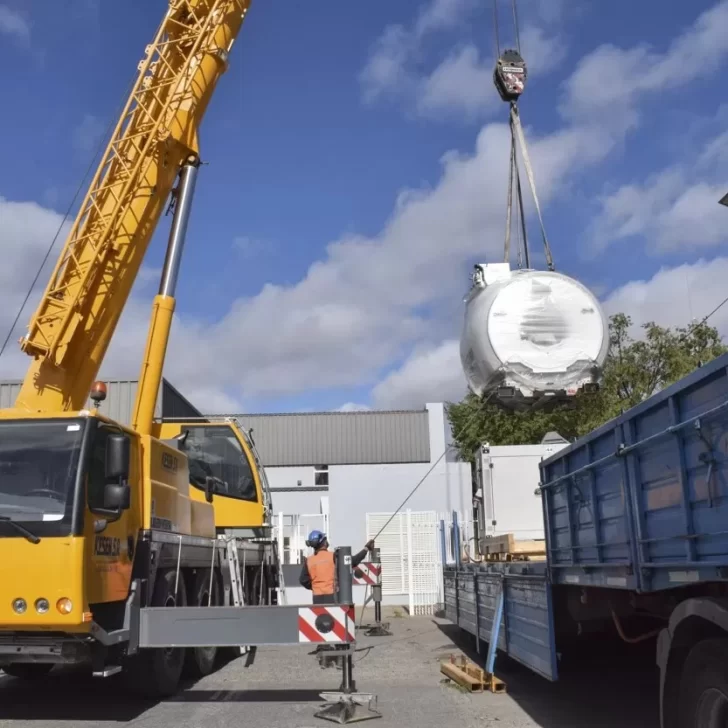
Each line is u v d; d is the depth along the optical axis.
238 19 10.69
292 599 18.27
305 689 9.15
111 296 9.40
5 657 7.10
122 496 7.14
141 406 9.71
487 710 7.77
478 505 11.52
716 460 3.97
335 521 26.14
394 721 7.39
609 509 5.62
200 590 10.00
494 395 7.37
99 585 7.11
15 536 6.74
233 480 13.03
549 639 6.91
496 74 8.23
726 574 3.97
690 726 4.41
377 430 41.53
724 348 18.88
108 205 9.59
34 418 7.21
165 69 10.26
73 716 7.72
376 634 14.90
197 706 8.20
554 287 7.28
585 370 7.18
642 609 6.24
